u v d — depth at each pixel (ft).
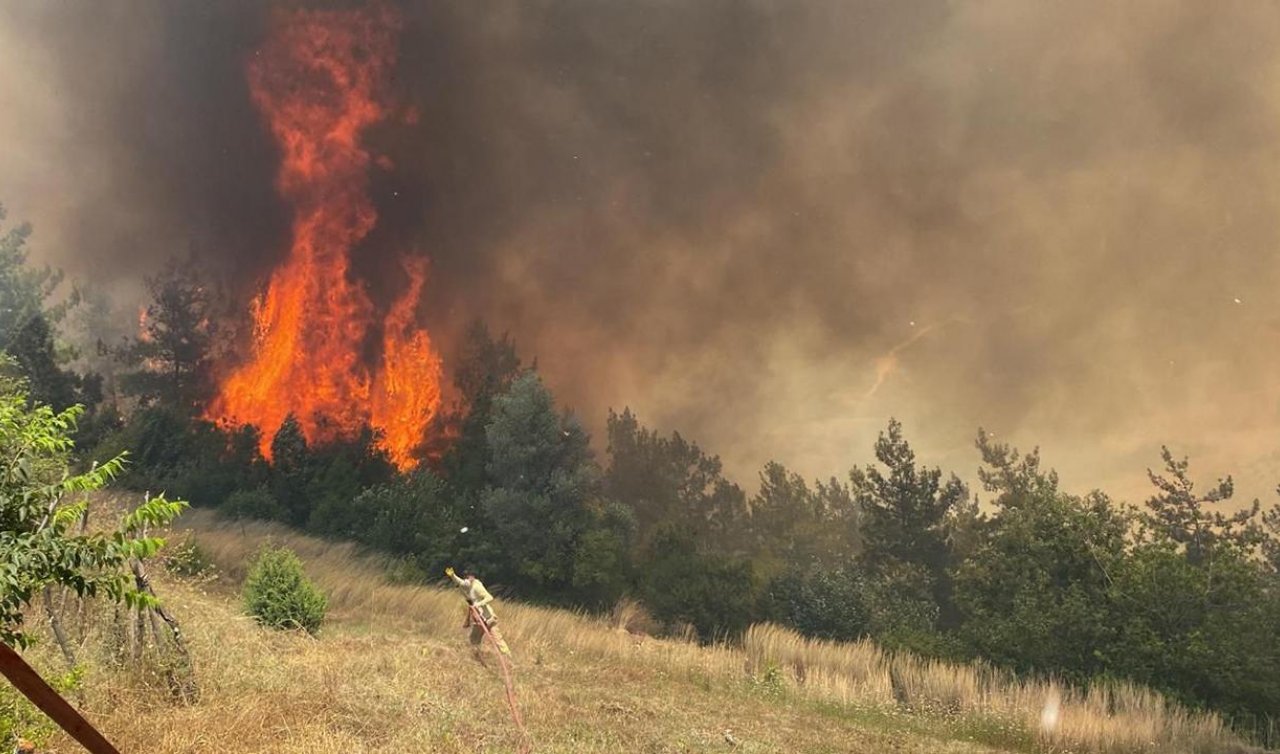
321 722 20.57
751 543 110.11
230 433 86.07
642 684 40.78
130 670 20.67
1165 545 54.85
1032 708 46.24
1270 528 71.56
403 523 72.23
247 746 18.02
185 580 41.27
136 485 72.54
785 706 42.57
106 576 15.35
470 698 27.20
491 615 36.01
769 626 60.39
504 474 76.23
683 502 114.42
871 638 63.87
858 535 112.47
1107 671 51.13
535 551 72.28
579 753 23.20
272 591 36.60
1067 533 58.08
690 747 27.07
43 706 3.68
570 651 48.34
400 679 27.48
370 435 85.66
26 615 22.16
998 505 74.43
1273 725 47.62
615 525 77.41
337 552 66.44
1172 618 52.08
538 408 77.97
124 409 113.60
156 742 17.24
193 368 115.24
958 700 48.08
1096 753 42.11
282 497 78.54
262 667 24.68
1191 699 48.93
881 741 36.27
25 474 14.84
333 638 37.42
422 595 55.72
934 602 72.08
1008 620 56.80
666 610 68.95
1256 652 49.37
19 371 75.36
